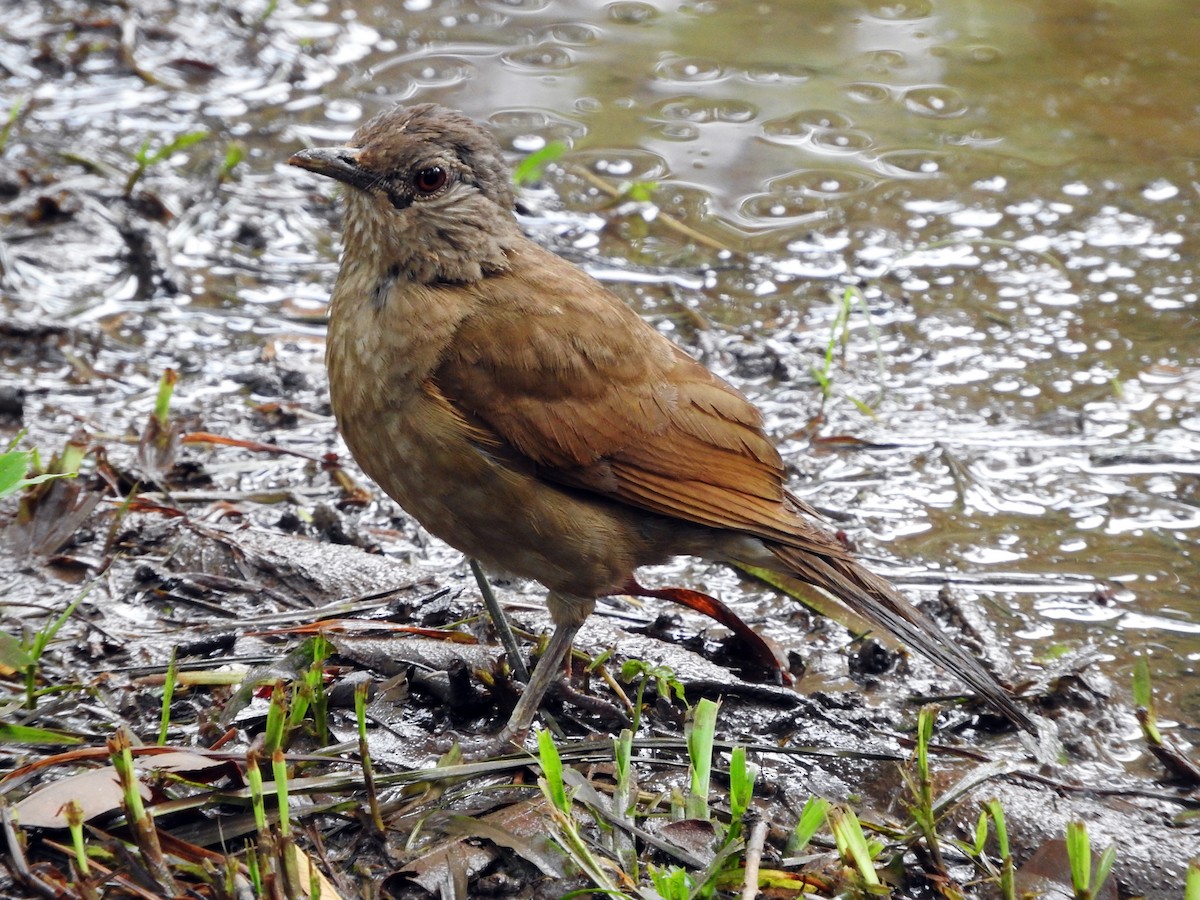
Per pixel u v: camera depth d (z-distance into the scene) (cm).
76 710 881
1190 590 1095
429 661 932
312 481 1172
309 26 1881
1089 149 1681
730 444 944
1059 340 1397
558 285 920
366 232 896
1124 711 968
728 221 1551
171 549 1046
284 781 720
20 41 1792
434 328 883
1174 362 1364
